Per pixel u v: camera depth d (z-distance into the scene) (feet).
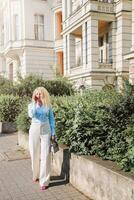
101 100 21.49
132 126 16.14
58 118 22.25
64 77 60.13
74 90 56.39
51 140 19.58
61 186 19.15
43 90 19.66
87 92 26.71
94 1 61.26
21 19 98.22
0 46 124.77
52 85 54.90
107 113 18.21
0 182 20.35
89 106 20.01
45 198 17.21
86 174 17.31
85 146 18.69
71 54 75.61
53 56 101.55
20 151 30.35
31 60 98.22
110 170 14.73
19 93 53.47
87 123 18.86
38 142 19.63
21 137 33.14
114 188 14.35
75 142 19.30
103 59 70.74
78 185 18.42
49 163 19.07
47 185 18.92
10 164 25.26
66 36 77.20
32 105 19.58
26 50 97.60
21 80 56.08
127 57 44.65
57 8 98.27
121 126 17.37
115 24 63.93
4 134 44.11
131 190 12.98
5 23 109.50
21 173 22.44
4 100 47.03
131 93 19.12
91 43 61.57
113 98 20.18
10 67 117.60
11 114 46.91
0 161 26.48
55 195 17.62
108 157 17.01
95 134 18.33
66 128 21.35
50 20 101.55
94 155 18.20
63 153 20.66
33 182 20.20
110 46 65.31
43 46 99.81
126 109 17.93
